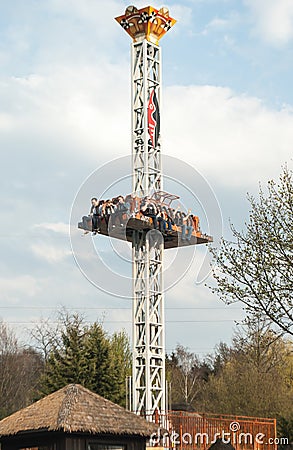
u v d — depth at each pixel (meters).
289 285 19.58
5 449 17.86
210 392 43.25
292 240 19.75
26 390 51.03
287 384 43.41
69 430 16.50
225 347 60.81
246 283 19.75
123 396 41.56
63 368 41.53
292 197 20.09
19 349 52.03
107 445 17.28
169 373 53.59
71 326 45.59
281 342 39.44
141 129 27.28
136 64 28.03
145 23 27.75
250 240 20.03
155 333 26.33
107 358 42.06
